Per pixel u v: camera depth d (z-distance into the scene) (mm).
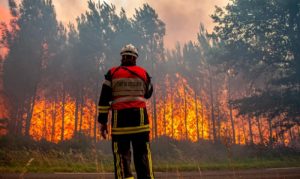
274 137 30812
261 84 44031
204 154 23875
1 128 36719
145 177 2717
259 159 21938
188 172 11586
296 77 31625
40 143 23328
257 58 34812
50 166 13383
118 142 2740
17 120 43375
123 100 2793
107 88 2836
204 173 10953
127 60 2965
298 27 32656
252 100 33219
